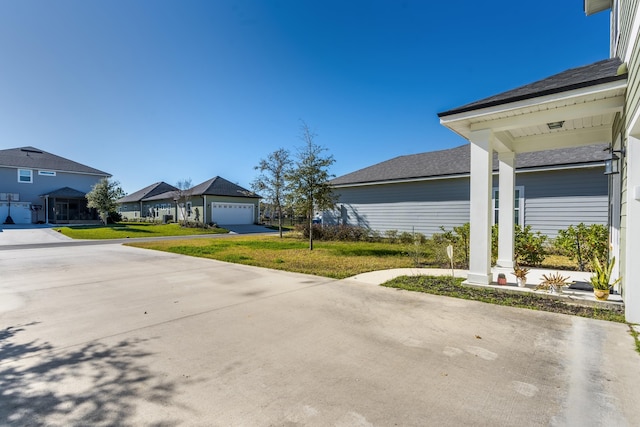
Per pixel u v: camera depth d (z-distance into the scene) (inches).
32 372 109.3
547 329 151.2
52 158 1238.9
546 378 104.6
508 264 310.7
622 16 204.7
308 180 471.8
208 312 182.1
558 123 247.1
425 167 613.9
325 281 265.7
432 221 576.4
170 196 1273.4
